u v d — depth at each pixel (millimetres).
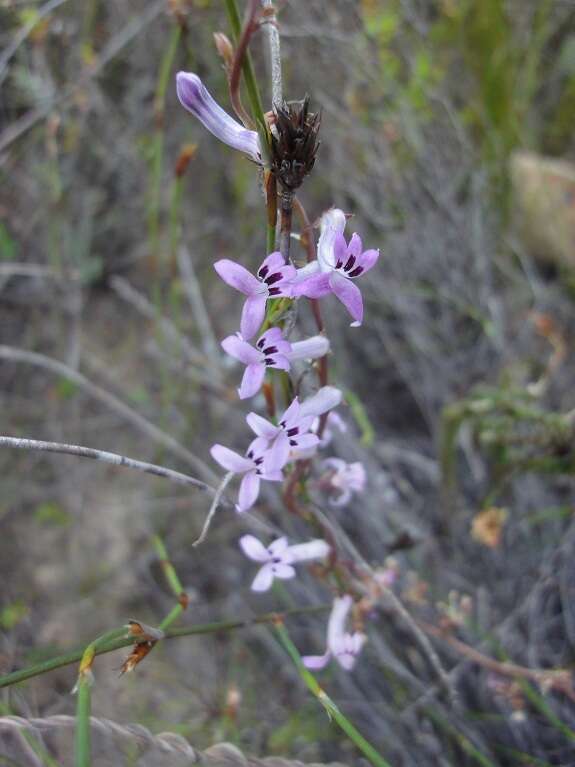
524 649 206
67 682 200
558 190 271
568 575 219
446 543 230
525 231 281
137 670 206
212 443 245
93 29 250
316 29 232
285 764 144
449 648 203
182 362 232
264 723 194
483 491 232
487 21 283
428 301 270
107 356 264
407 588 202
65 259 258
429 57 269
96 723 114
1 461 240
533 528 228
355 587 148
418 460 237
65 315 259
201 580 230
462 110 292
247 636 216
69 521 236
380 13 259
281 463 109
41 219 254
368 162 256
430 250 262
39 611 220
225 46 104
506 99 287
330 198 268
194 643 217
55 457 244
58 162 254
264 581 136
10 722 110
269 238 102
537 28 287
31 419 247
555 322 256
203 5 224
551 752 191
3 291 258
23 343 257
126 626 116
